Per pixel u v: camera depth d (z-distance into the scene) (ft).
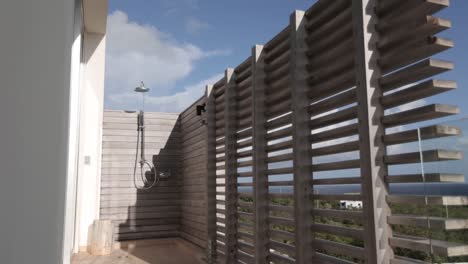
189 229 19.93
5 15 3.74
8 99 3.80
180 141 22.59
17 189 3.99
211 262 14.76
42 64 4.37
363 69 6.78
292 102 9.09
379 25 6.86
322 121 8.36
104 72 19.83
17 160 3.99
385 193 6.56
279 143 10.44
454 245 5.41
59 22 4.82
